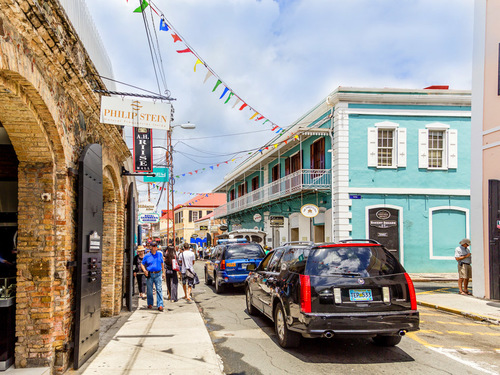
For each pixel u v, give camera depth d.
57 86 5.28
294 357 6.33
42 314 5.22
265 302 8.06
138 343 7.11
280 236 27.05
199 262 36.62
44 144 5.18
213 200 61.38
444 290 13.80
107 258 9.78
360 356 6.33
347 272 6.07
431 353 6.46
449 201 18.98
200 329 8.22
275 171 28.47
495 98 11.70
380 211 18.64
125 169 11.29
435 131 19.25
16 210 6.20
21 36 4.16
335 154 18.89
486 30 12.09
